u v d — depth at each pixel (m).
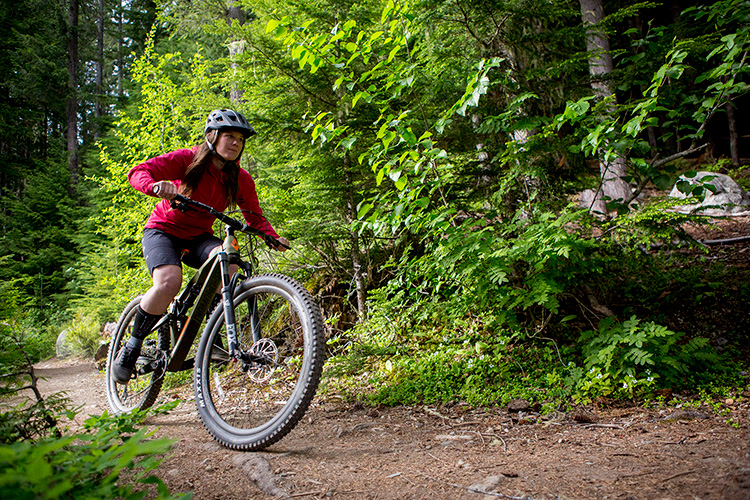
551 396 2.86
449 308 3.67
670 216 3.12
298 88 4.42
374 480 1.87
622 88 3.81
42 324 11.80
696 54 3.71
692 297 3.78
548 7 3.58
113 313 8.82
